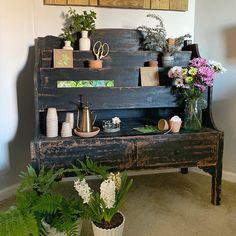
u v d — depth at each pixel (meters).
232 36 2.22
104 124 1.99
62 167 1.74
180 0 2.31
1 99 2.04
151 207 1.94
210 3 2.28
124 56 2.07
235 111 2.28
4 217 1.27
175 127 1.90
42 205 1.34
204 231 1.66
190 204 1.97
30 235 1.37
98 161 1.79
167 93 2.02
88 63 1.98
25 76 2.13
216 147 1.94
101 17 2.19
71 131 1.84
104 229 1.41
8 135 2.11
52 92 1.85
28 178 1.49
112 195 1.41
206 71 1.85
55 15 2.11
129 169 1.84
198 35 2.39
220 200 1.99
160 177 2.44
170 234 1.64
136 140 1.82
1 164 2.08
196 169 2.53
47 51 1.91
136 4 2.21
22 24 2.05
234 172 2.34
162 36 2.11
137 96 1.97
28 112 2.20
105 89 1.92
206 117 2.07
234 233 1.64
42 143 1.69
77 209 1.44
